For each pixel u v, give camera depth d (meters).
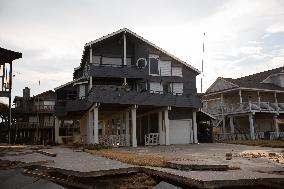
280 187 6.52
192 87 33.00
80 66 36.34
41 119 57.25
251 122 36.06
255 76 46.97
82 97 29.81
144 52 31.11
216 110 40.69
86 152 17.53
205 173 7.45
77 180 8.13
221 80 42.03
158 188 7.22
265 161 11.94
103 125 43.88
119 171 8.23
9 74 24.48
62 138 38.59
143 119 36.12
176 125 31.59
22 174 9.43
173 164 8.96
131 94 27.09
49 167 9.20
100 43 29.97
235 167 8.96
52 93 58.25
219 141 33.47
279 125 43.94
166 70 31.81
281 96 43.47
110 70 28.81
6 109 54.22
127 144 28.03
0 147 21.00
